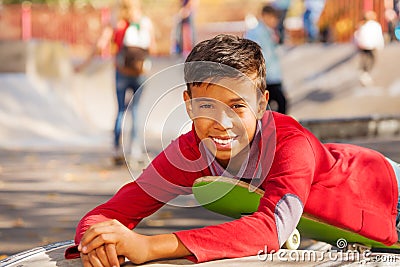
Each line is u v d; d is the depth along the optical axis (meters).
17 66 17.89
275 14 11.01
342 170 3.18
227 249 2.75
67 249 2.89
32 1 33.50
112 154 14.30
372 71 18.78
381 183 3.26
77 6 31.23
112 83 19.56
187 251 2.73
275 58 11.00
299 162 2.90
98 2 33.31
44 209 8.61
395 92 18.52
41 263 2.85
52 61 18.80
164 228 7.31
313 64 19.34
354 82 18.88
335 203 3.09
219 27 33.38
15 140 16.42
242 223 2.78
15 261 2.92
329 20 24.20
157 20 30.33
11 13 29.39
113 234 2.67
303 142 2.96
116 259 2.65
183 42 21.64
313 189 3.07
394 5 22.56
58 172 11.84
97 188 10.14
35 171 12.00
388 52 18.77
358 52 19.16
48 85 18.38
